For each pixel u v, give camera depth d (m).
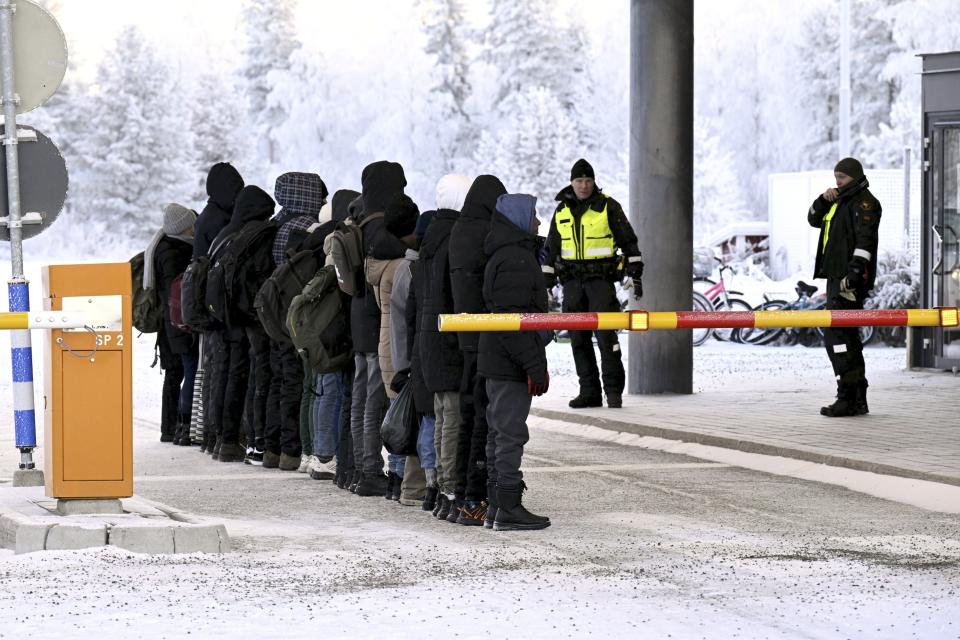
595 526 11.31
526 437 11.22
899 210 43.22
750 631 7.86
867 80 103.50
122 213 116.19
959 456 14.30
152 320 17.56
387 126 118.12
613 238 19.36
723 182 90.06
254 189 15.91
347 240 12.88
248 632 7.81
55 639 7.65
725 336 35.44
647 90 21.62
